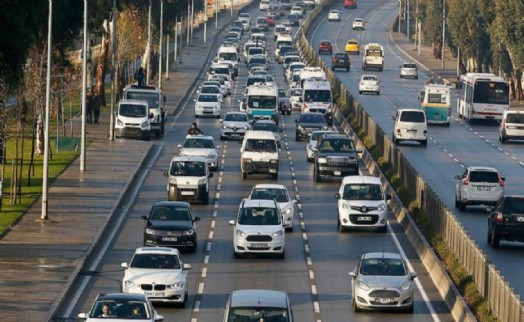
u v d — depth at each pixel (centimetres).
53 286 11056
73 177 18262
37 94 18388
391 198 15500
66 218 14725
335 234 14562
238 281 11775
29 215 14875
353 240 14138
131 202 16512
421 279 11912
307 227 15062
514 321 8888
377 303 10356
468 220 15288
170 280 10462
